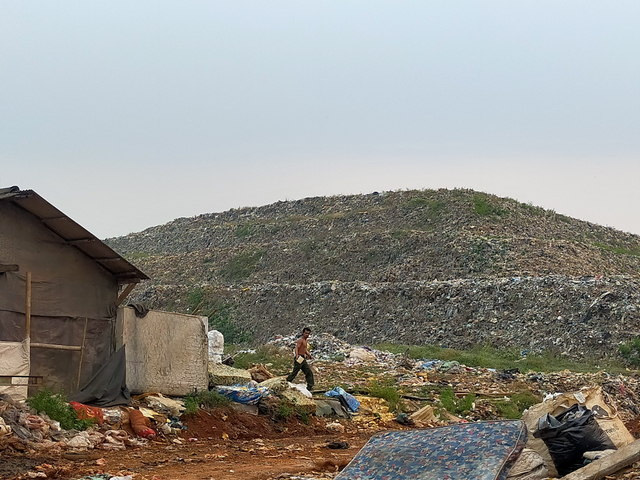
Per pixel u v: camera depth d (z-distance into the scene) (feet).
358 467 29.55
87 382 52.80
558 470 33.65
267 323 182.50
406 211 252.42
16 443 39.91
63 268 52.47
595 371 117.50
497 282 165.17
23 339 49.26
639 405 91.20
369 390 77.30
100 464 39.06
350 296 180.14
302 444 52.19
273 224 277.23
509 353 136.98
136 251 304.30
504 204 249.75
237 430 54.95
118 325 55.36
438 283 172.86
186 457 43.57
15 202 49.42
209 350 72.13
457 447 28.89
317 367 102.01
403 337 159.12
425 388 88.17
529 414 38.24
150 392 56.65
